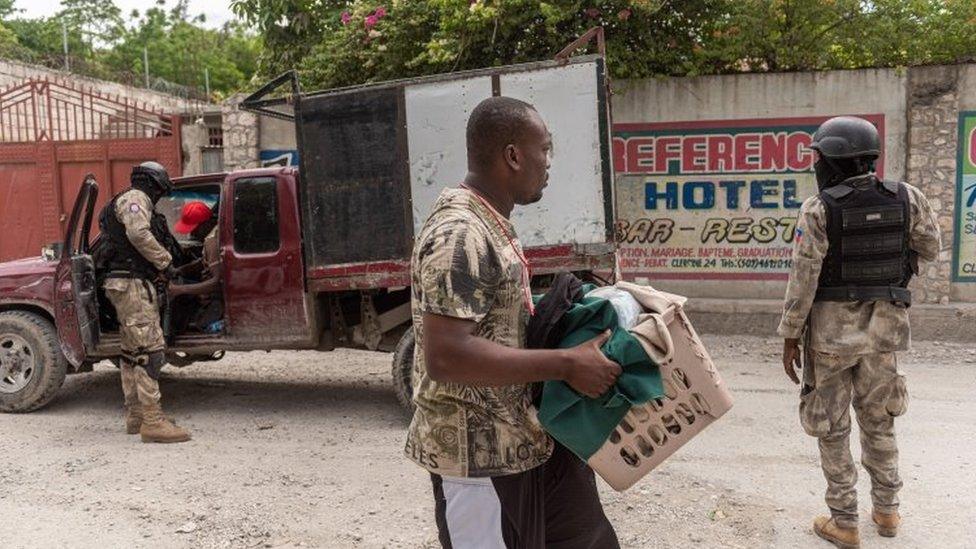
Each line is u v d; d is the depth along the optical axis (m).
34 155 10.09
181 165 9.91
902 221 3.34
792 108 8.35
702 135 8.57
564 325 2.06
